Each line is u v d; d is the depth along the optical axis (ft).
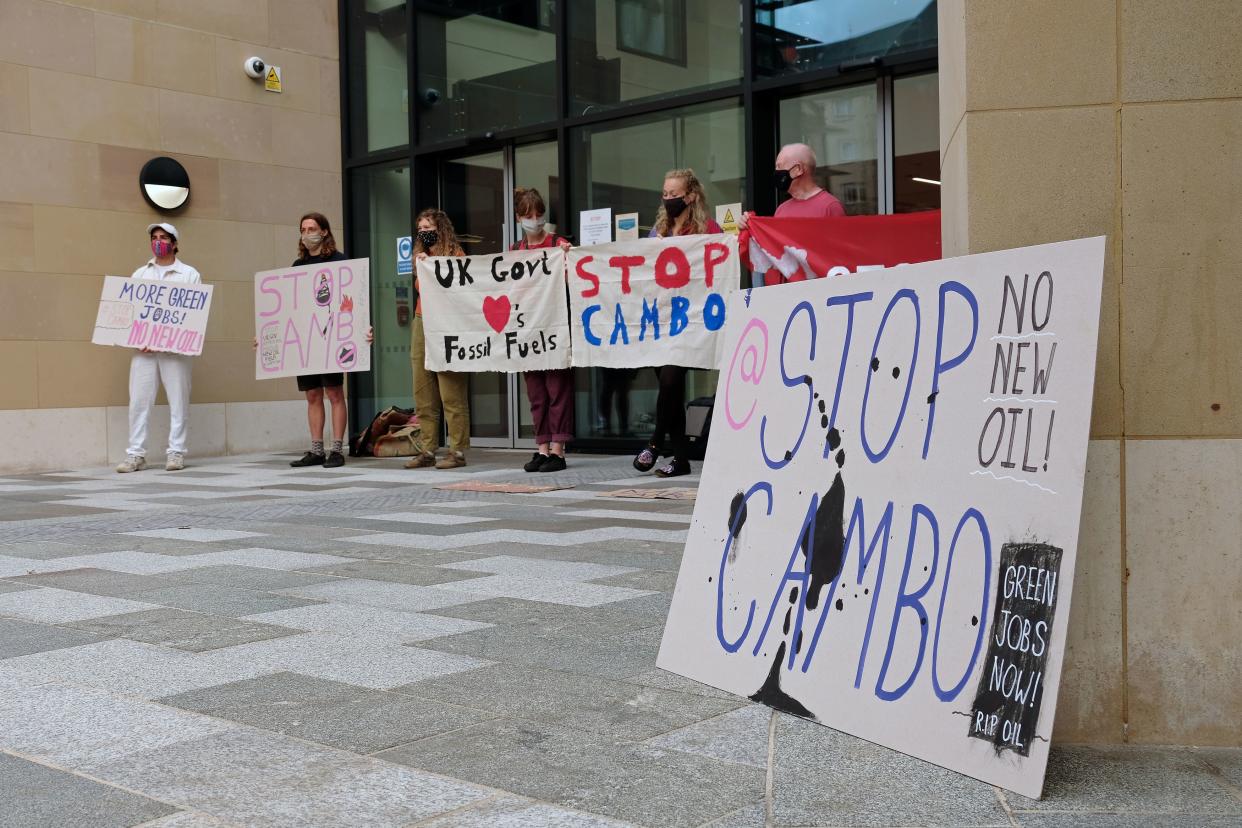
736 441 11.84
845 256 24.70
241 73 40.19
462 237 39.99
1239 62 9.18
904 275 10.27
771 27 31.30
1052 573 8.45
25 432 35.40
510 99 37.91
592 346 28.73
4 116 34.96
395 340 42.22
